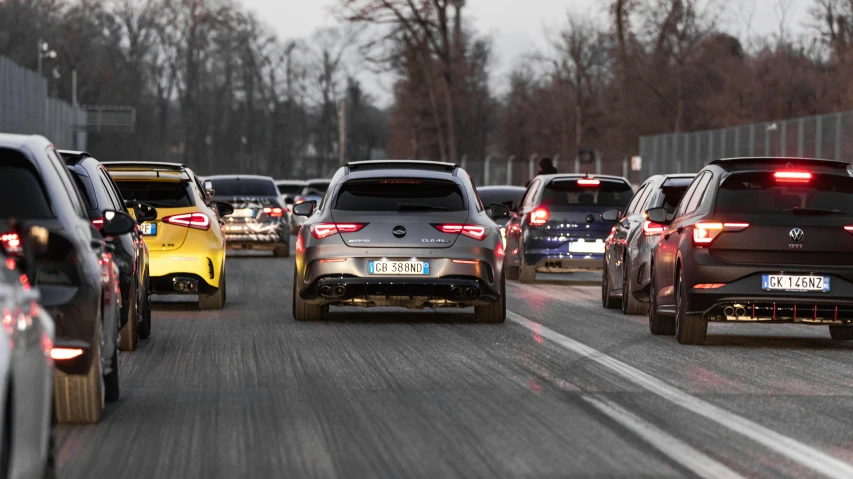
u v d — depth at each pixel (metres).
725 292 30.98
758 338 34.44
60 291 18.78
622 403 22.53
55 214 19.25
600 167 150.50
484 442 18.73
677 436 19.33
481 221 36.69
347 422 20.39
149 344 31.58
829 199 31.58
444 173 37.97
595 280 61.03
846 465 17.33
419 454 17.81
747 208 31.38
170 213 40.59
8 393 11.45
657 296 34.69
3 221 18.53
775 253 31.02
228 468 16.78
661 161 125.94
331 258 36.03
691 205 33.31
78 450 18.00
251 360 28.38
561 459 17.50
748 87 184.50
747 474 16.61
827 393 24.14
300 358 28.77
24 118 189.88
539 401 22.69
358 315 39.56
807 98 179.50
